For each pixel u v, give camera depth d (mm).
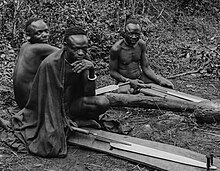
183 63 10102
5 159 4852
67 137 5094
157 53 10500
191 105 6098
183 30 13133
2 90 6742
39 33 5457
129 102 6234
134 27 6535
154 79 6859
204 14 14641
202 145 5363
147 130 5691
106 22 10516
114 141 4984
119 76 6734
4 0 9992
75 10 10227
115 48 6699
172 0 14562
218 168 4469
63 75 4918
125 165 4711
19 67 5449
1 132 5379
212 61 9383
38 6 10156
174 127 5859
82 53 4848
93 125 5371
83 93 5219
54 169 4629
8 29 9773
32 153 4922
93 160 4816
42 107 4895
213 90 8117
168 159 4621
